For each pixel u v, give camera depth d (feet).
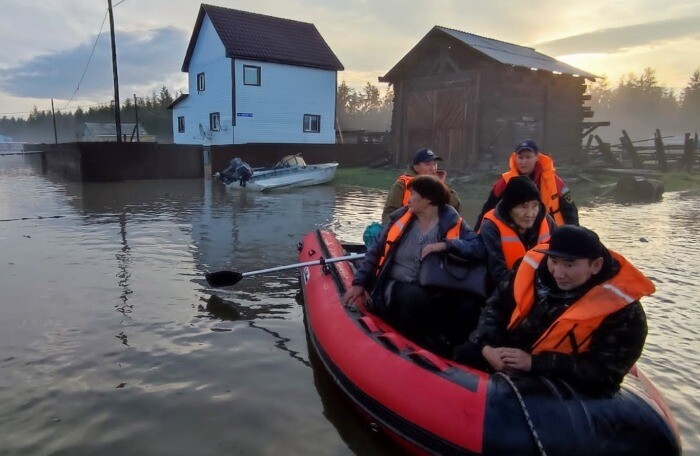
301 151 70.85
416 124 66.64
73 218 33.99
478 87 58.59
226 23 83.92
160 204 41.45
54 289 18.31
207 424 10.18
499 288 9.56
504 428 7.87
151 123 210.79
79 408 10.67
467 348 9.65
